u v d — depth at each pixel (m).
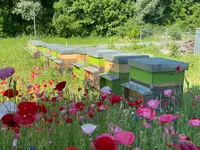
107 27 25.83
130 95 3.14
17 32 23.95
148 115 1.53
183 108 2.75
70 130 1.81
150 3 26.11
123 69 3.54
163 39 19.67
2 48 12.91
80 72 4.88
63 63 5.88
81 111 2.15
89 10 25.05
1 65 7.54
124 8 26.14
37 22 24.47
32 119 1.34
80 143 1.52
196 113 2.65
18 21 24.42
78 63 5.23
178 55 11.88
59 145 1.61
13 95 1.67
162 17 27.73
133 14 26.59
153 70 2.74
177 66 2.77
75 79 5.09
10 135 1.58
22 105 1.30
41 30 24.34
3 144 1.48
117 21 25.64
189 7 29.38
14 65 7.56
